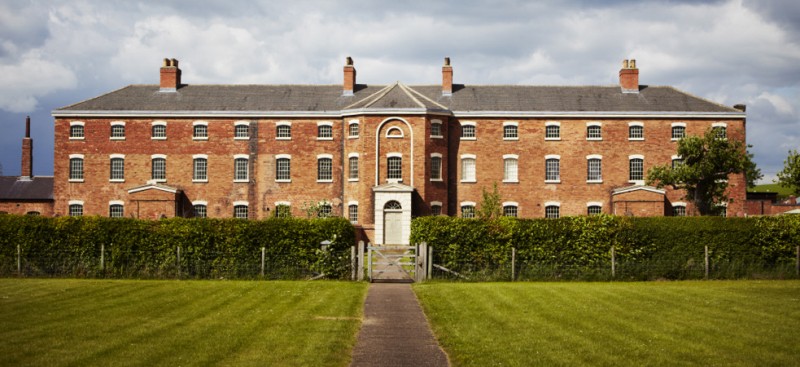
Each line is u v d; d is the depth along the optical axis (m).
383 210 53.47
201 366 15.20
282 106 57.81
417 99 55.69
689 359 15.91
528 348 16.97
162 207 55.31
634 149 56.50
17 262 32.56
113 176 57.19
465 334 18.67
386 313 22.38
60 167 57.16
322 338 18.11
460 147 56.53
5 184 60.12
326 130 57.16
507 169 56.66
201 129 57.41
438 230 32.91
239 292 26.44
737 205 55.88
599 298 24.77
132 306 22.73
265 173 57.03
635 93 59.25
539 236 33.00
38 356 15.76
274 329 19.14
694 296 25.23
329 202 56.56
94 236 32.75
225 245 32.53
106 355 15.95
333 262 32.28
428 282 31.16
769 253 33.84
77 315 20.91
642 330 18.92
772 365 15.46
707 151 48.47
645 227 33.47
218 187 57.00
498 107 57.28
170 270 32.31
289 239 32.53
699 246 33.59
